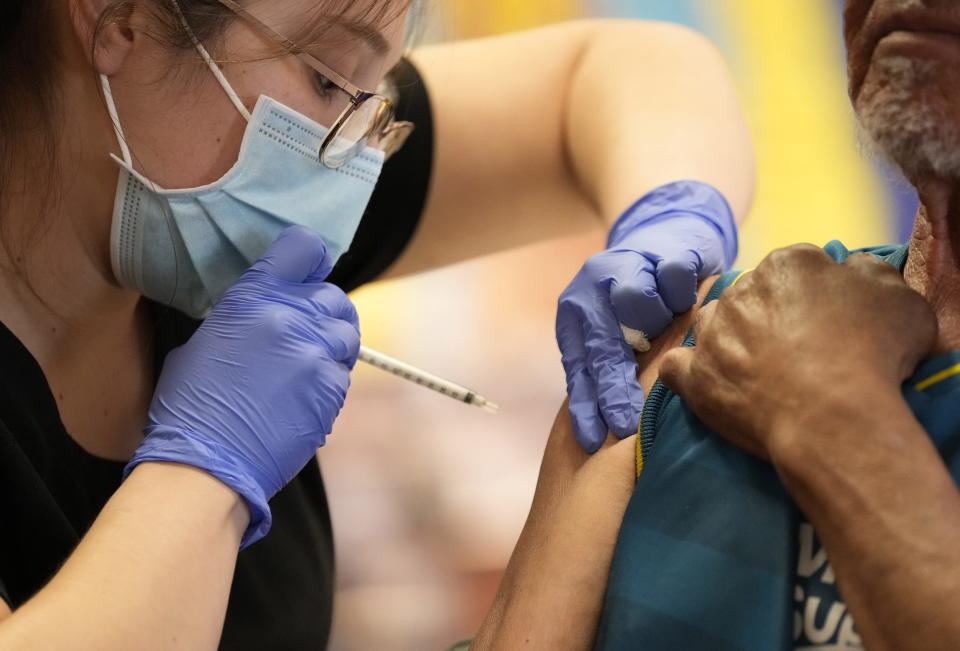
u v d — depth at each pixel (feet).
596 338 4.32
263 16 4.15
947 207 3.18
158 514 3.91
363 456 9.61
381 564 8.80
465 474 9.44
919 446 2.74
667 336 4.31
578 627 3.58
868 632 2.69
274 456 4.30
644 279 4.36
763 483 3.16
